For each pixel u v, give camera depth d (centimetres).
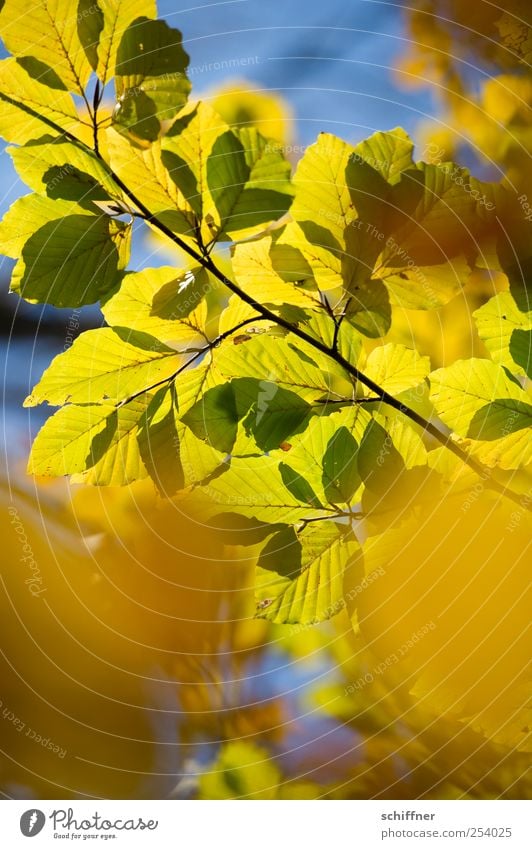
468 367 65
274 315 62
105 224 60
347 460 62
